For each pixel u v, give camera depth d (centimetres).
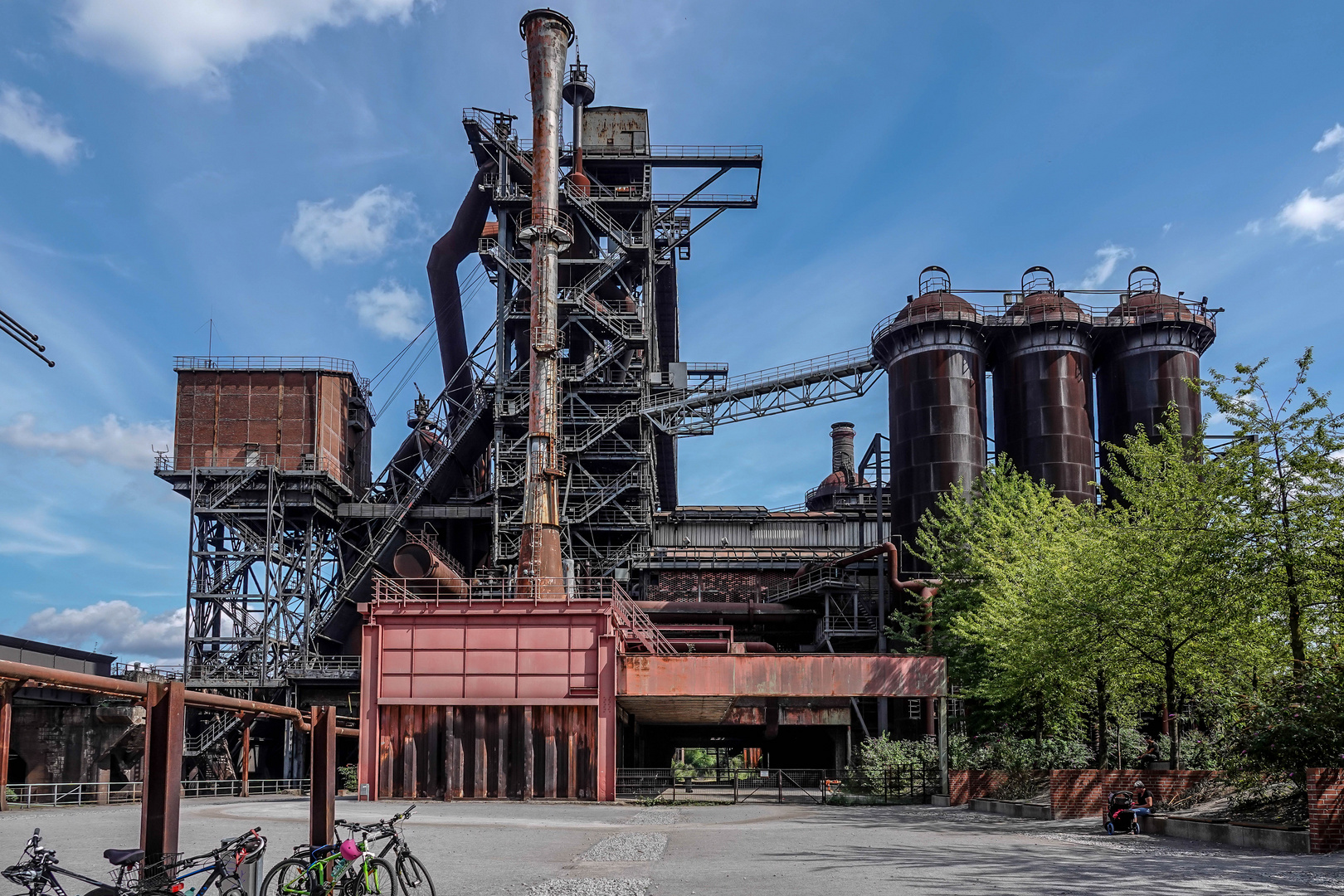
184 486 7156
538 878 1700
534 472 5531
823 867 1792
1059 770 2880
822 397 7388
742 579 7438
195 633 6931
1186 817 2388
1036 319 6775
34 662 5838
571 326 7594
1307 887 1471
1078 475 6606
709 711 4822
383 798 4100
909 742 4362
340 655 7256
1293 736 2155
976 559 4697
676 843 2302
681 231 7831
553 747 4094
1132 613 2914
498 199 7288
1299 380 2548
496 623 4194
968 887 1508
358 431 8100
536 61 6219
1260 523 2475
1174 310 6825
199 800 4556
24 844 2431
